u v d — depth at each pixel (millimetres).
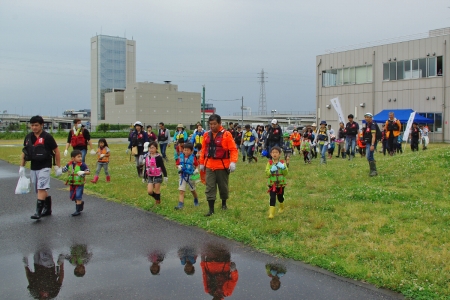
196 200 8695
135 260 5516
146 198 9359
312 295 4402
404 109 35062
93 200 9562
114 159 20281
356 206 8023
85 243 6277
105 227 7191
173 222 7488
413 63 34812
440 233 6238
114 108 81562
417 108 34594
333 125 41062
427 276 4672
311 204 8297
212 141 7879
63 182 12617
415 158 12328
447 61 32625
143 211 8398
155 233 6789
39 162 7809
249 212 7910
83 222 7551
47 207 8156
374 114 37531
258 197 9383
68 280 4844
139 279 4863
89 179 12664
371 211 7656
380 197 8617
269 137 14031
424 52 34062
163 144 18125
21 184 8062
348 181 10828
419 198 8547
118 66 102750
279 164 7520
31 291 4539
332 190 9828
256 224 7004
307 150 16516
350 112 39531
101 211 8422
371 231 6477
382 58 36906
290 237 6324
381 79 37031
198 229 7004
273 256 5621
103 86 100562
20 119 93875
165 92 78938
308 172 12914
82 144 12344
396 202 8281
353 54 39094
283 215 7582
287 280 4797
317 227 6762
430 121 32344
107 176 12117
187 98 82188
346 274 4879
